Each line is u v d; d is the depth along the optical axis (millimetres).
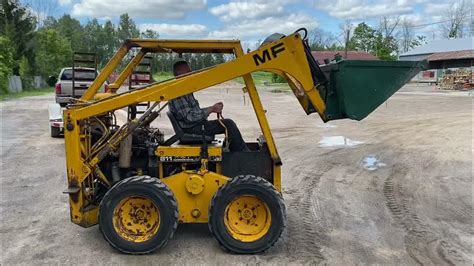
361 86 4867
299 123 15930
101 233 5062
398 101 24453
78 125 4887
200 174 4941
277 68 4793
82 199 4957
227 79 4781
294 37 4773
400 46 80250
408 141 12086
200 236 5246
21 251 4906
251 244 4723
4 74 37219
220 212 4715
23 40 53812
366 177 8375
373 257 4762
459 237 5379
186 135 5156
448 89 35906
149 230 4793
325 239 5266
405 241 5234
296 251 4891
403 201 6883
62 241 5176
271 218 4742
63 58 61219
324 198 7008
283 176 8406
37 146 11508
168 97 4801
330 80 4953
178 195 4938
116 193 4711
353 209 6465
